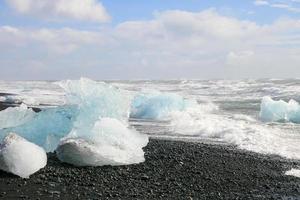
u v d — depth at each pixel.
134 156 8.95
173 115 19.83
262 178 8.34
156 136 13.97
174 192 7.13
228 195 7.15
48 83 61.12
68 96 10.46
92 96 10.12
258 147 11.80
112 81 57.00
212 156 10.08
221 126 15.42
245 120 18.83
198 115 20.11
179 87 41.19
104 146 8.76
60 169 8.10
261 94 31.25
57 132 9.76
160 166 8.80
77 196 6.59
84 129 9.09
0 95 35.28
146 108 20.69
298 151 11.31
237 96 30.91
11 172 7.48
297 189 7.59
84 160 8.40
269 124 17.52
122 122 10.16
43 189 6.87
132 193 6.92
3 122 10.02
